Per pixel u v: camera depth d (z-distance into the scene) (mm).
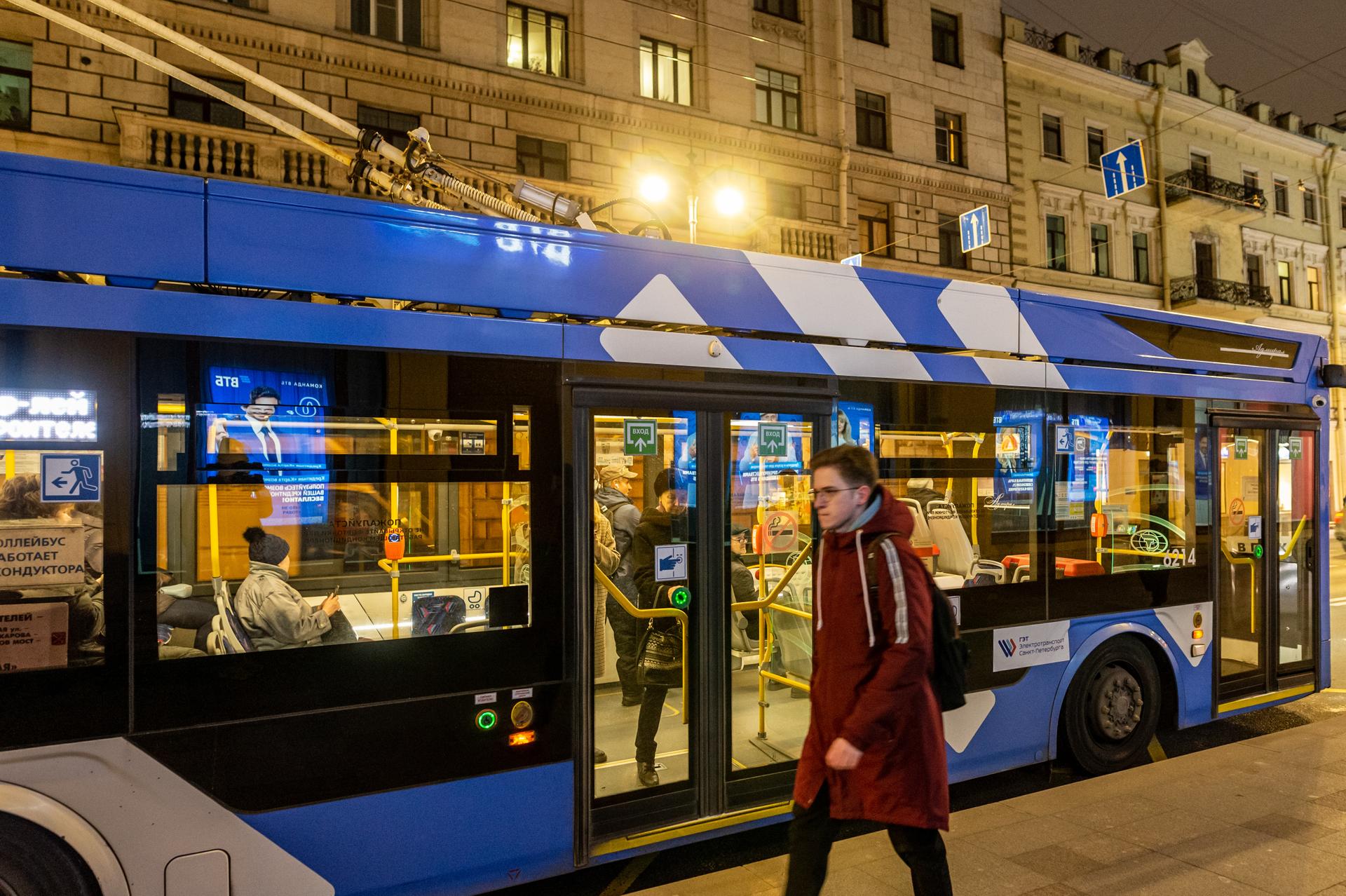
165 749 2646
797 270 4082
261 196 2945
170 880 2635
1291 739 5422
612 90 16562
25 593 2498
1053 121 23625
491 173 15328
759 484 3918
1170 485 5367
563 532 3371
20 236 2592
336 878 2895
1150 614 5199
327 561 2938
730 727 3791
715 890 3439
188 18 12828
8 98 11984
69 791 2518
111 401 2641
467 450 3195
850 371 4176
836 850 3787
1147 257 25672
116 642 2594
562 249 3494
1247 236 28312
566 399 3408
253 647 2793
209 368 2787
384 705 2990
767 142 18328
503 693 3215
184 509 2721
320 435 2943
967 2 21750
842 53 19344
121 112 12031
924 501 4363
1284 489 5980
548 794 3301
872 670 2537
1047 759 4781
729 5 18141
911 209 20594
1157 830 3936
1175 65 26625
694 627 3713
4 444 2500
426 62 14562
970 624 4441
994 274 21984
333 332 2990
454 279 3250
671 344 3672
